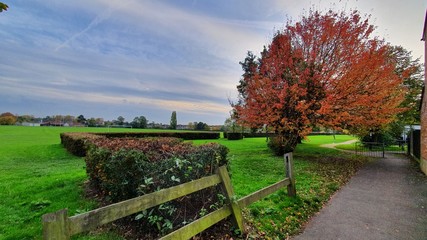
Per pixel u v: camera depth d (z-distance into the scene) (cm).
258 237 354
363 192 633
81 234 332
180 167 349
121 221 365
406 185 717
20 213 410
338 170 927
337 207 511
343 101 1052
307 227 407
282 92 1084
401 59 1969
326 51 1138
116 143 540
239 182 671
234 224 350
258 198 411
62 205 450
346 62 1063
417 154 1276
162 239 245
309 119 1137
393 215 466
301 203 502
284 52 1202
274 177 755
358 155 1501
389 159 1354
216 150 429
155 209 330
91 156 519
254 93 1218
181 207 347
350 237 369
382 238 367
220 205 365
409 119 1992
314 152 1592
